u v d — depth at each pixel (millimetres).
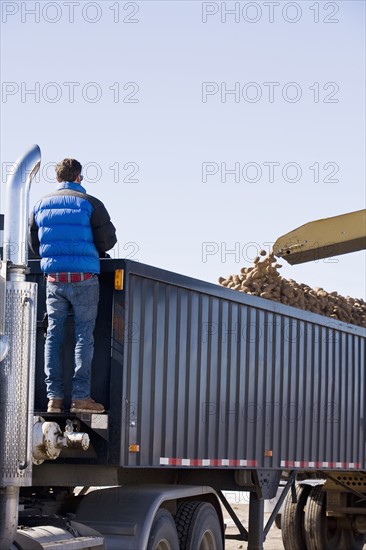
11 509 5883
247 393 9523
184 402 8312
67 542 6422
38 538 6223
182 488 7996
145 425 7641
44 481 7363
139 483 8320
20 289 5973
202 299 8711
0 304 5805
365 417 12734
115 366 7301
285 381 10406
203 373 8688
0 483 5797
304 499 13062
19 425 5879
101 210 7328
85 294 7234
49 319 7348
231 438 9172
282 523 13062
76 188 7418
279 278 12102
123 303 7344
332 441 11625
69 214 7238
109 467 7590
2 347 5703
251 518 9773
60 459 7262
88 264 7234
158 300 7926
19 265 5996
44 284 7777
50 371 7316
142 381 7609
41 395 7652
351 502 13188
